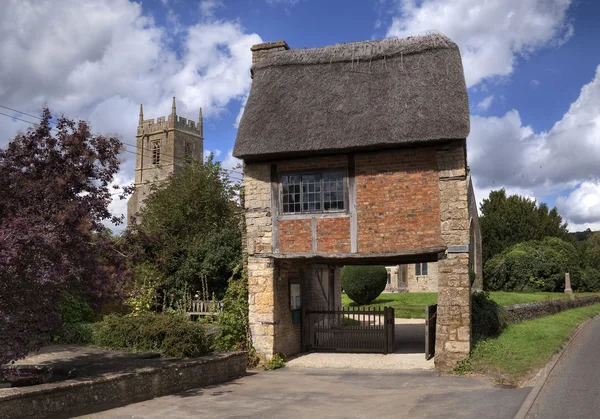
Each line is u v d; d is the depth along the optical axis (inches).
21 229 317.1
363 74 582.6
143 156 3024.1
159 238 440.1
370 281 1183.6
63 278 332.5
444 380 460.1
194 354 479.2
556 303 986.7
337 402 382.0
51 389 318.0
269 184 570.9
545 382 418.6
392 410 350.0
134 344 522.9
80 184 366.0
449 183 514.3
